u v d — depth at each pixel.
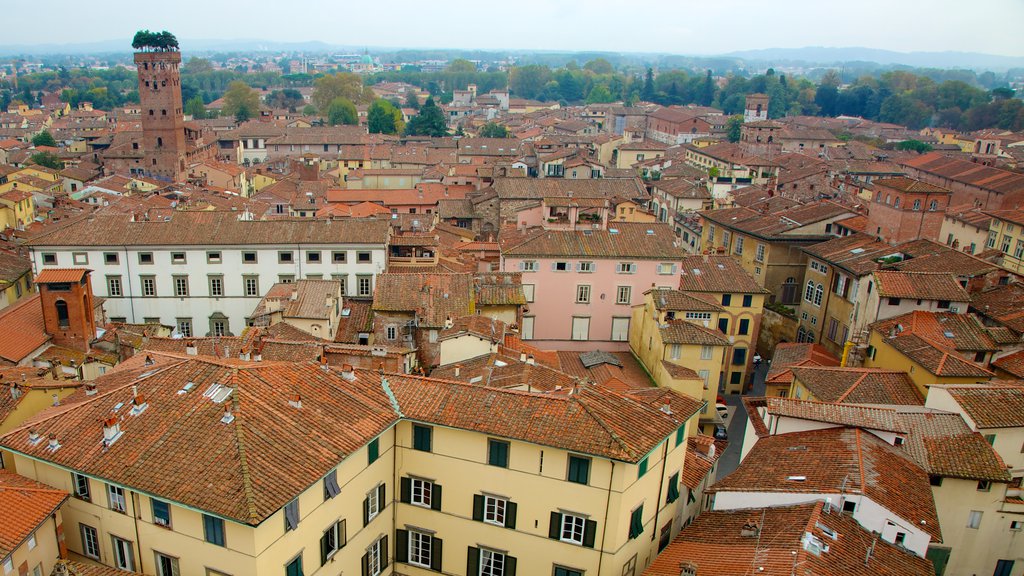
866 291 81.88
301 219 102.75
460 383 50.59
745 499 48.31
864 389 63.25
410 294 81.31
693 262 99.94
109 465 41.69
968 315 74.19
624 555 47.22
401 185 175.88
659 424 48.19
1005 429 53.97
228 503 38.00
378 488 48.72
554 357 76.38
